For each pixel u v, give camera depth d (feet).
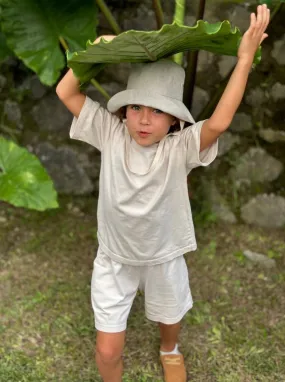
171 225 4.37
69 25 6.45
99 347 4.52
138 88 3.94
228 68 7.22
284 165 7.42
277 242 7.43
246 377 5.40
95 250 7.31
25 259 7.09
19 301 6.35
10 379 5.31
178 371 5.35
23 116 8.20
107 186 4.26
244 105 7.31
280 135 7.30
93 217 8.01
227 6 6.87
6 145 6.36
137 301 6.34
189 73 6.50
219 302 6.40
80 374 5.41
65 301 6.36
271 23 6.83
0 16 6.34
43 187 6.14
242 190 7.69
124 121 4.24
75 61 3.69
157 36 3.37
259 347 5.74
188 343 5.81
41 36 6.44
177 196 4.28
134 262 4.43
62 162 8.31
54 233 7.64
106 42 3.37
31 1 6.37
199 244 7.39
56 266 6.98
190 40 3.61
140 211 4.18
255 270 6.94
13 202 5.92
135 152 4.17
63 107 8.01
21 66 7.88
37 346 5.73
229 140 7.53
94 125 4.29
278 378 5.39
